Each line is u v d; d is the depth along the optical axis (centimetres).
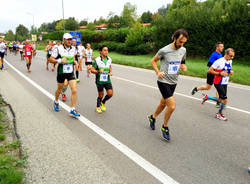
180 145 363
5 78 905
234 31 1716
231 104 624
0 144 337
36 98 607
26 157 307
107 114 506
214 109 568
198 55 2070
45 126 420
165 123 375
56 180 262
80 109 534
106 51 476
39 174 272
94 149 338
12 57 2019
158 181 266
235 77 1054
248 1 1695
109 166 294
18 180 249
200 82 962
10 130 392
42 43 5534
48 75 1023
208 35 1914
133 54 3022
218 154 337
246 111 559
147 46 2838
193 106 589
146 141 372
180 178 273
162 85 365
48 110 512
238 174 287
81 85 834
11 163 285
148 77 1068
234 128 444
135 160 310
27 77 950
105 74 493
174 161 312
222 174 285
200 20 1969
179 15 2272
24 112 492
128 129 421
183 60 371
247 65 1588
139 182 262
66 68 468
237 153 342
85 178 267
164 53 350
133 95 693
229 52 475
